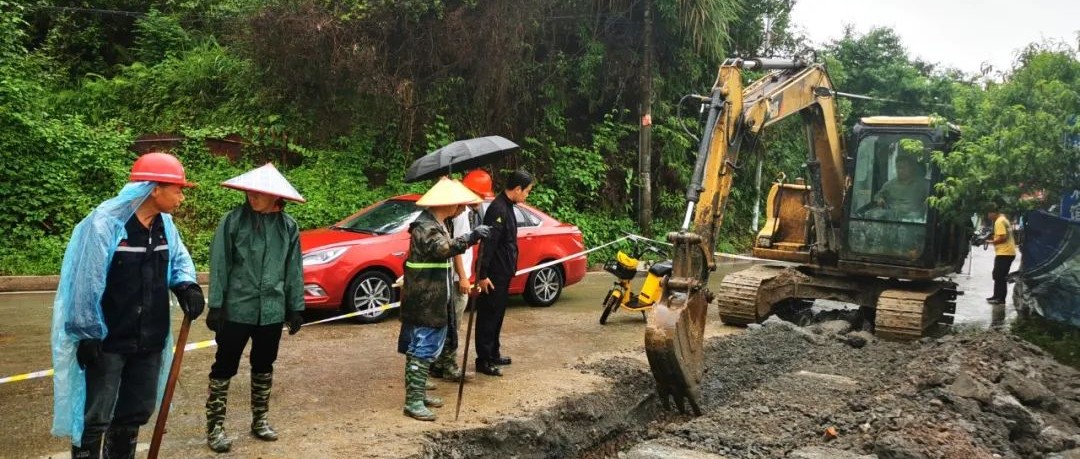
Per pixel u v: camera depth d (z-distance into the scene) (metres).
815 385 6.52
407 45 14.59
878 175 9.19
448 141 14.91
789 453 4.91
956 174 8.79
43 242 11.41
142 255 3.69
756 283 9.34
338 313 8.86
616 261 9.20
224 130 14.01
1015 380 6.34
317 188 13.51
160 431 3.79
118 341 3.62
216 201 12.95
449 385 5.99
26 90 12.25
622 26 17.38
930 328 9.89
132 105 15.08
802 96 8.67
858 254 9.23
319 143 14.66
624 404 6.26
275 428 4.86
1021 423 5.51
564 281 10.61
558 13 16.81
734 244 20.06
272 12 13.95
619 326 9.08
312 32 13.71
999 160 8.52
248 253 4.28
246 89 14.86
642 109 16.91
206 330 7.95
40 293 10.27
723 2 17.44
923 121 8.99
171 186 3.68
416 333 5.12
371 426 4.90
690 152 19.12
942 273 9.32
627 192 17.44
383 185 14.74
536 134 16.72
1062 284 10.11
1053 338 9.73
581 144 17.97
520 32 15.21
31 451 4.44
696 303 6.07
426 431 4.82
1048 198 9.04
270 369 4.57
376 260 8.56
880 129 9.09
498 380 6.19
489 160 6.55
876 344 8.41
